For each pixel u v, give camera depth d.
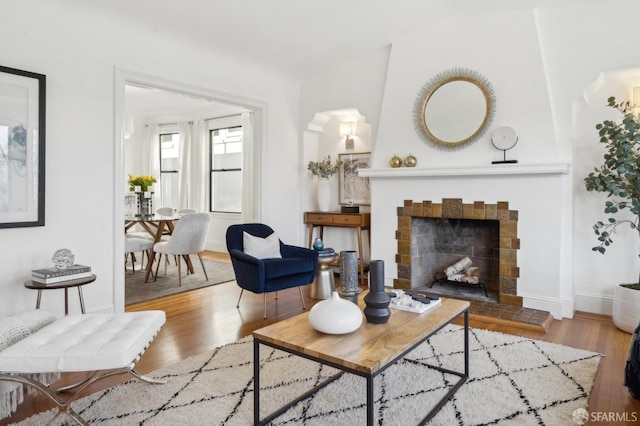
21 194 2.91
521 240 3.82
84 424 1.87
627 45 3.42
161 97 6.71
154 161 8.16
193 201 7.73
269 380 2.44
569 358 2.73
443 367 2.61
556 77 3.70
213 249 7.70
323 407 2.13
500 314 3.63
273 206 5.21
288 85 5.34
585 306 3.85
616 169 3.22
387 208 4.62
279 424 1.98
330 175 5.52
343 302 2.02
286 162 5.38
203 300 4.25
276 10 3.57
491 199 3.96
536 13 3.75
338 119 5.68
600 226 3.47
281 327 2.05
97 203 3.38
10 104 2.86
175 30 3.76
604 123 3.33
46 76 3.06
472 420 2.01
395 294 2.60
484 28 3.96
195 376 2.49
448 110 4.18
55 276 2.72
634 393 2.20
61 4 3.12
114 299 3.51
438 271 4.86
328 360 1.69
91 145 3.34
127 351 1.85
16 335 2.05
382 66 4.73
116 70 3.49
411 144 4.43
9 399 2.06
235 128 7.33
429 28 4.25
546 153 3.70
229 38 4.03
